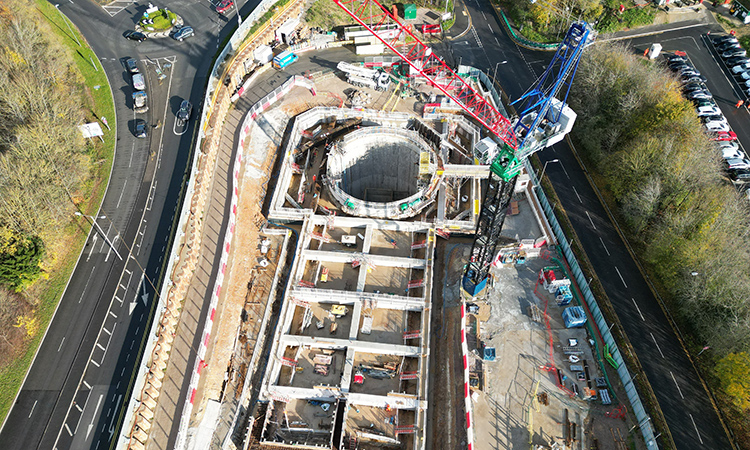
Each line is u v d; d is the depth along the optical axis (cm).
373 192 12075
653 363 8169
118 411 7144
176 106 10750
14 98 9138
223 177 10031
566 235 9825
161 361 7675
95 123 9906
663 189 9675
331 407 8050
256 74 12175
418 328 8819
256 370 8250
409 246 9875
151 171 9762
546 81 12512
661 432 7438
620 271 9306
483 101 9419
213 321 8388
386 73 11988
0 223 7931
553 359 8244
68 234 8850
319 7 13775
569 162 11150
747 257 8594
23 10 10750
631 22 13875
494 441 7456
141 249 8750
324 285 9331
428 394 8125
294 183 10775
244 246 9438
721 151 10812
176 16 12494
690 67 12706
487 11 14575
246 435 7531
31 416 7094
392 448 7688
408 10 13900
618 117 11100
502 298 8994
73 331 7869
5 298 7788
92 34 12131
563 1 14025
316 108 11400
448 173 10338
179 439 7131
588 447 7350
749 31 13750
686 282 8500
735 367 7506
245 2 13212
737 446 7319
